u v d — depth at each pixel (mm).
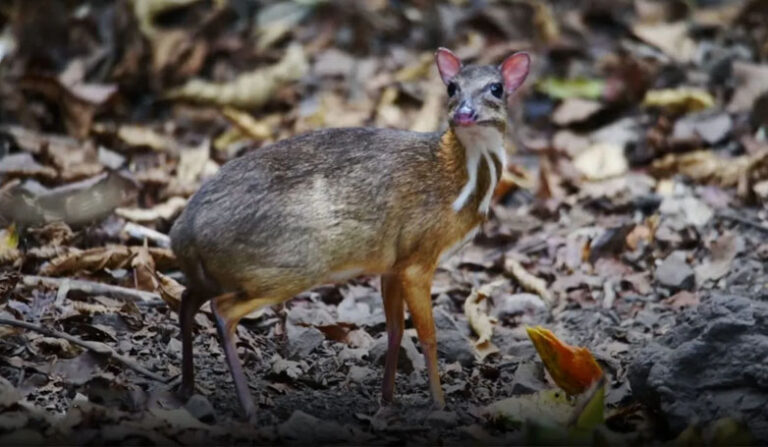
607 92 14977
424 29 16516
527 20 16469
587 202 12773
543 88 15180
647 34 15953
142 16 15320
